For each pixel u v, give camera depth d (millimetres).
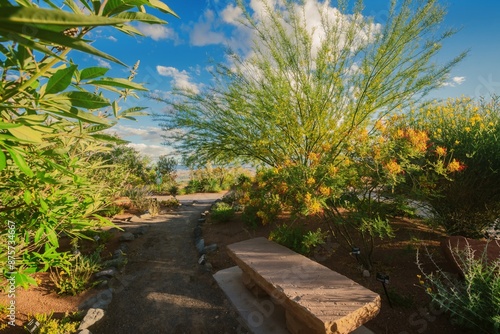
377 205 3176
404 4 3451
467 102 3910
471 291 2104
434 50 3527
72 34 829
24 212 1817
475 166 3119
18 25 488
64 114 907
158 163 15977
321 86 4141
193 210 9023
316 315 1837
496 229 3459
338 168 3223
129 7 710
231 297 3086
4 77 1058
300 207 3191
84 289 3400
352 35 3760
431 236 3650
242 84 4766
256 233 4832
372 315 1991
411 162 3104
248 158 5871
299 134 4348
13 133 976
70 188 2146
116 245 5191
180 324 2799
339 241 3729
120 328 2756
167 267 4180
